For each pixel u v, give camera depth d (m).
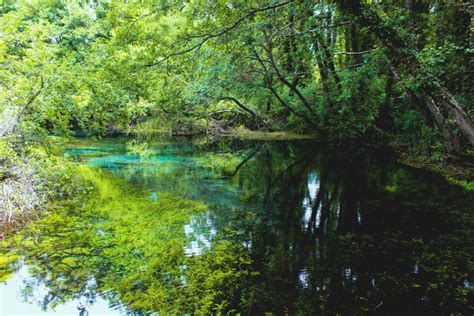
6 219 5.66
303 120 20.00
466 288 3.74
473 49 6.99
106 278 3.93
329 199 7.30
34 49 6.47
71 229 5.41
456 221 5.78
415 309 3.37
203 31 7.22
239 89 15.37
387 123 16.17
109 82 7.93
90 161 11.75
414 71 6.98
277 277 3.98
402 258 4.45
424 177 9.24
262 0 7.31
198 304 3.45
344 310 3.36
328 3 6.89
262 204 6.96
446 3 9.04
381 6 8.47
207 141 19.39
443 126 9.62
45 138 7.02
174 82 11.54
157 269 4.15
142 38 7.38
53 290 3.69
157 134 22.97
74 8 16.48
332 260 4.41
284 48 14.26
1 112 6.36
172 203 6.92
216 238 5.13
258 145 17.27
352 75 14.25
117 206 6.65
